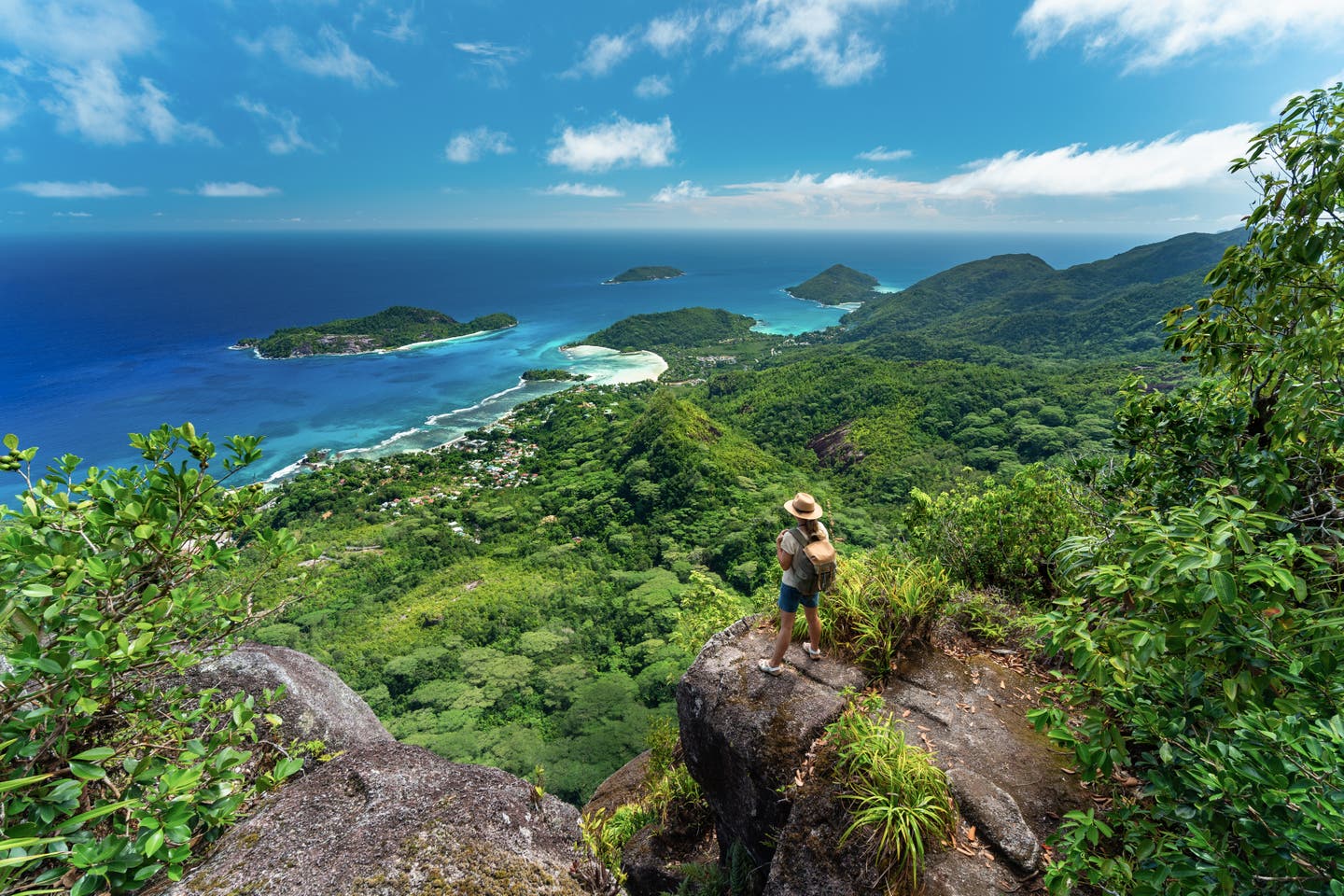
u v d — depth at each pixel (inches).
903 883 134.6
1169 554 97.0
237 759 116.7
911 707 185.8
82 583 113.7
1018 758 167.0
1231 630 99.3
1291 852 83.2
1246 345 169.5
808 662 197.0
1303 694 94.2
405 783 119.9
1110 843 139.9
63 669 99.9
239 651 199.3
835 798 151.9
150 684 133.3
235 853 103.7
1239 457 164.6
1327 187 141.9
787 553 181.0
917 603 206.5
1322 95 145.4
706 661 206.7
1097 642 116.5
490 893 99.1
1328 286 145.4
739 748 179.5
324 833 107.6
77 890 87.4
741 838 191.2
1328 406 136.7
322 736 179.0
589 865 118.1
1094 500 252.2
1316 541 145.5
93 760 103.5
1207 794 96.4
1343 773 79.8
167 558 123.9
